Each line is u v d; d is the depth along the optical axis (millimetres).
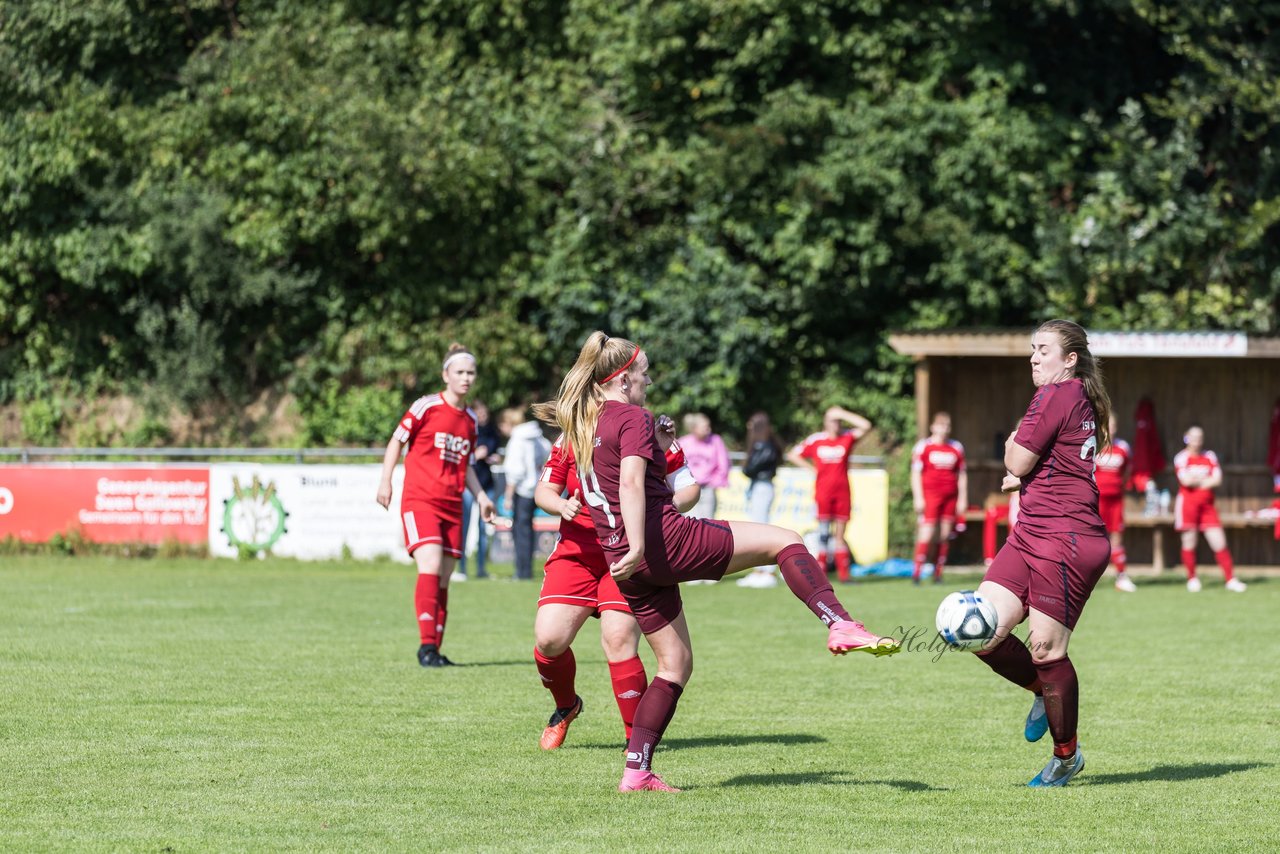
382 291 80000
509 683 27266
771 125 74625
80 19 78125
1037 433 17781
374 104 75938
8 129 77812
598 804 16703
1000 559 18172
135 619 39250
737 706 25156
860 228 75062
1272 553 65688
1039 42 79562
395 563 60375
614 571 16969
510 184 78438
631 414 17109
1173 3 75250
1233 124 76875
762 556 17375
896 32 76688
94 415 80688
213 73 78375
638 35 77375
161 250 76375
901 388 78750
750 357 76500
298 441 77938
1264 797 17453
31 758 19438
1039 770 19250
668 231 77875
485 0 80062
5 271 80000
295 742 20859
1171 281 77688
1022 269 76688
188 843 14625
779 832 15234
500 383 77750
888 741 21547
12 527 62969
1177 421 65562
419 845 14555
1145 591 54562
